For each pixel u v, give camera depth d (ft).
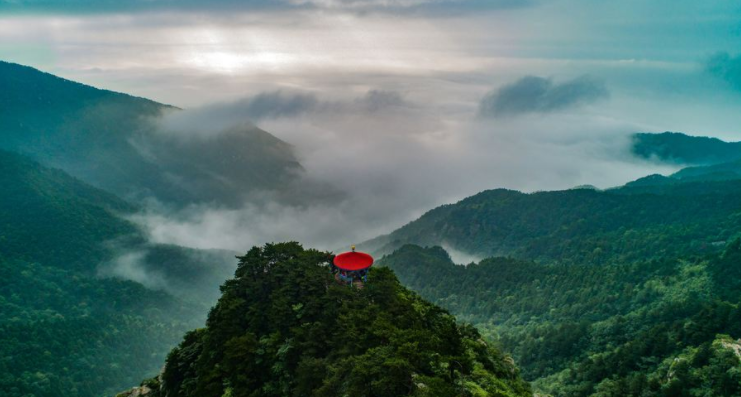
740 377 250.37
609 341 396.57
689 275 472.44
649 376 304.50
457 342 150.51
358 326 153.69
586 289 539.70
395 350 131.75
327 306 173.78
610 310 483.92
